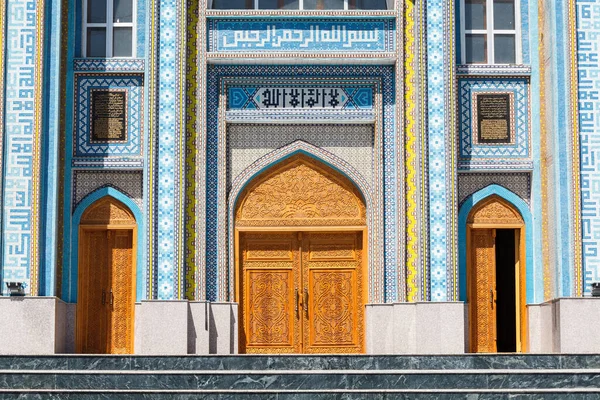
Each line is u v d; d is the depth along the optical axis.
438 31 15.11
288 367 13.11
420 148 14.95
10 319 14.30
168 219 14.83
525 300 15.24
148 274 14.72
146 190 14.88
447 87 15.02
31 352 14.28
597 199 14.77
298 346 15.25
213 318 14.93
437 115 14.98
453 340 14.62
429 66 15.06
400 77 15.21
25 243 14.51
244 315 15.29
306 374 12.30
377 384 12.29
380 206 15.17
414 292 14.89
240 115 15.29
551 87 15.04
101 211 15.26
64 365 13.02
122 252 15.29
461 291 15.16
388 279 15.11
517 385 12.31
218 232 15.12
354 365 13.15
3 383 12.27
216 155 15.24
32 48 14.77
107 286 15.23
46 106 14.84
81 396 11.87
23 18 14.80
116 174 15.24
